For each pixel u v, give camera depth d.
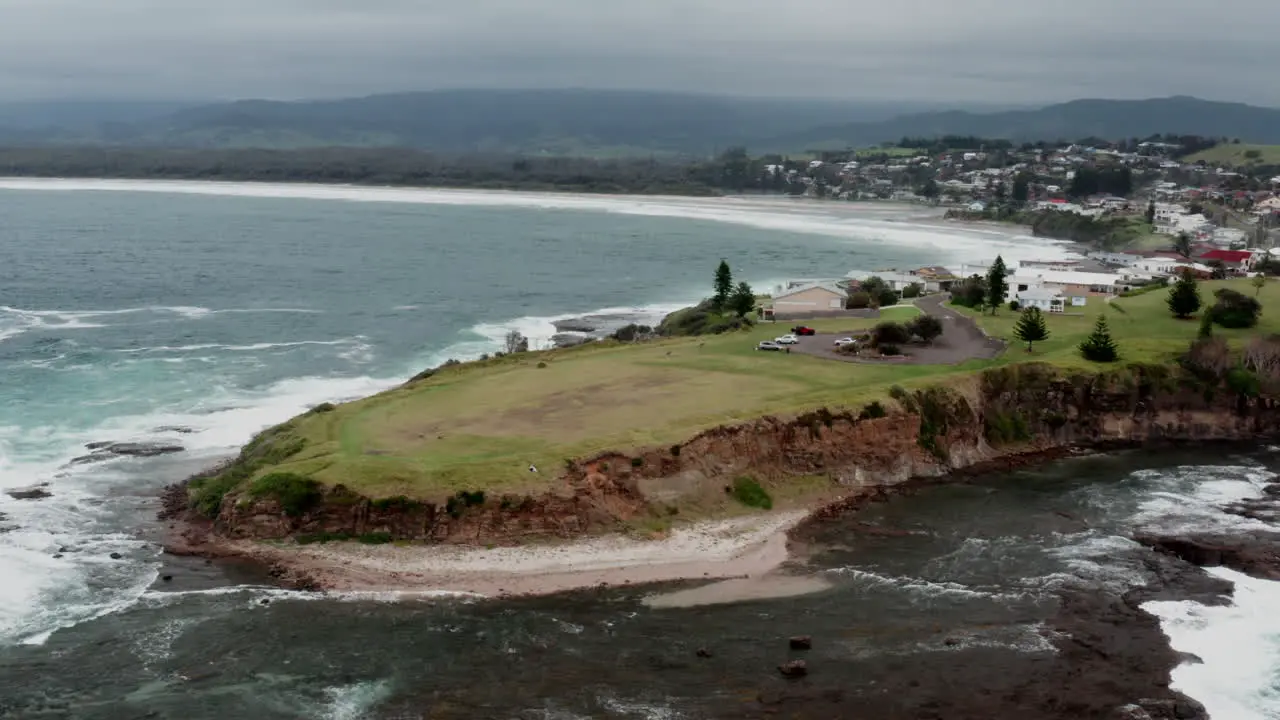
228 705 50.84
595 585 63.81
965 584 64.81
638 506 72.25
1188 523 75.81
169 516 73.56
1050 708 50.56
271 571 64.50
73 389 107.50
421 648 56.16
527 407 86.69
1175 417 99.69
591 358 107.31
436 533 67.44
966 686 52.50
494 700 51.25
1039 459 91.69
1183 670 54.16
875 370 98.94
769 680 53.09
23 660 54.62
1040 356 104.56
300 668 54.09
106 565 65.38
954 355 105.81
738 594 63.19
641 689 52.25
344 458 73.06
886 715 49.94
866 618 60.03
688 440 76.69
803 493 79.31
